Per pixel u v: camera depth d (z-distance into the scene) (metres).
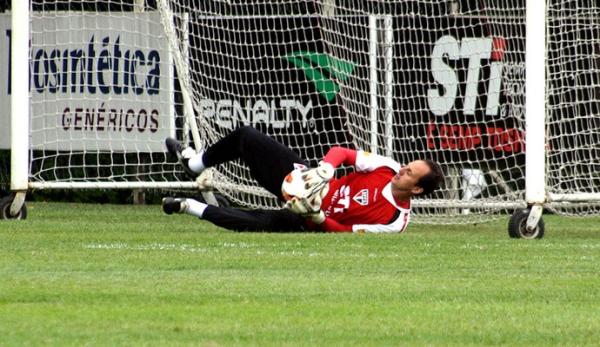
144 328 19.89
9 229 35.66
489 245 32.75
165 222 39.75
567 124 42.91
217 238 33.09
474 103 45.06
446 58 45.25
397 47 45.72
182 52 45.09
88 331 19.55
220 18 46.16
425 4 45.72
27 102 40.03
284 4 47.22
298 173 33.75
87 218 41.28
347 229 34.53
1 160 51.16
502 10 44.81
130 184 42.03
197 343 18.75
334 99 46.28
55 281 24.58
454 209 42.47
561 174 42.69
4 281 24.52
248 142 35.00
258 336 19.42
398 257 29.42
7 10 52.25
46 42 46.81
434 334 19.83
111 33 46.75
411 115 45.72
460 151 45.25
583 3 43.41
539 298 23.52
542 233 35.97
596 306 22.64
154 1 48.16
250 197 45.16
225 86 46.12
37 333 19.33
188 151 36.69
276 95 46.53
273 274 26.16
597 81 43.12
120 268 26.70
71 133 47.03
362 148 45.97
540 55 36.06
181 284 24.45
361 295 23.53
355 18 45.84
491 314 21.69
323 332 19.84
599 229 40.94
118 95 46.84
